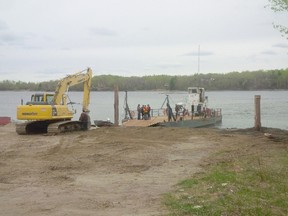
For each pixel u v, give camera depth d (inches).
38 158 658.2
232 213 330.3
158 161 616.7
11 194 422.3
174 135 935.0
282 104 3814.0
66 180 492.4
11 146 793.6
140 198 398.6
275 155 633.6
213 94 7864.2
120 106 3993.6
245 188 412.5
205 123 1642.5
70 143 826.2
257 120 1080.8
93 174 528.1
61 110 1025.5
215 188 416.8
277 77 7805.1
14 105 4384.8
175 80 6658.5
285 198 378.0
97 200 394.3
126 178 500.4
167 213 340.8
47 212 356.2
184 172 529.3
